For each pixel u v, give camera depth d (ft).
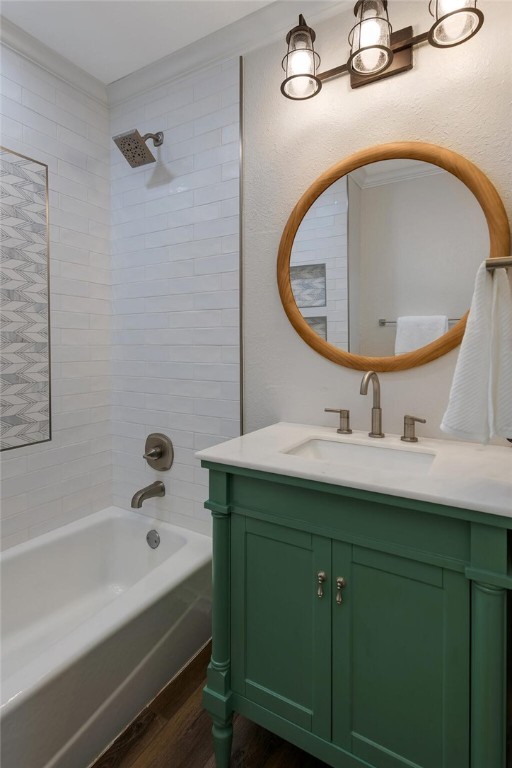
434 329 4.30
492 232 3.94
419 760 2.91
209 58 5.66
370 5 3.86
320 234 4.88
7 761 3.17
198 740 4.11
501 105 3.92
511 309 2.78
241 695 3.72
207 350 5.91
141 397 6.69
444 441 4.27
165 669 4.81
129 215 6.66
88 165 6.51
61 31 5.35
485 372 2.80
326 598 3.26
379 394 4.44
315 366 5.07
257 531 3.60
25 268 5.66
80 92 6.35
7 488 5.58
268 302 5.37
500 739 2.60
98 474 6.89
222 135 5.64
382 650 3.04
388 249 4.51
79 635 3.92
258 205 5.39
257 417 5.53
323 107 4.87
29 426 5.82
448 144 4.17
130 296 6.72
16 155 5.49
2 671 4.84
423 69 4.27
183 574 5.08
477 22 3.52
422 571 2.86
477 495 2.67
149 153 6.03
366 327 4.67
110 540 6.75
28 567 5.64
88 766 3.81
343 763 3.21
